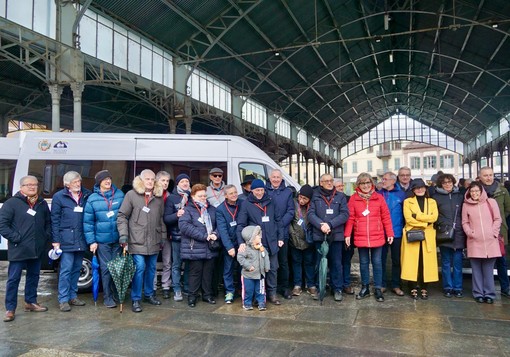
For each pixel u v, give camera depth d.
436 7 20.67
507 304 5.63
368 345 4.25
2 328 4.94
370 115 48.62
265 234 5.76
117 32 15.37
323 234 5.95
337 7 20.58
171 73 18.95
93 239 5.70
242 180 7.36
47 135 7.37
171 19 16.73
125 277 5.52
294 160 57.94
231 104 25.14
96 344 4.41
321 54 25.33
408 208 5.97
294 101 30.69
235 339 4.50
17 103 19.19
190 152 7.44
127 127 26.92
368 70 32.28
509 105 32.84
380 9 21.59
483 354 4.00
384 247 6.28
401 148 68.62
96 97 20.75
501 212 5.98
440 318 5.06
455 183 6.11
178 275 6.16
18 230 5.25
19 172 7.18
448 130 52.22
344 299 6.03
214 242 5.82
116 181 7.22
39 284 7.40
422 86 37.16
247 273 5.60
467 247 5.77
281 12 19.12
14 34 11.87
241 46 20.53
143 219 5.71
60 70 12.69
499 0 17.86
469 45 23.78
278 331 4.73
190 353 4.15
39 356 4.09
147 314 5.46
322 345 4.28
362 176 6.00
